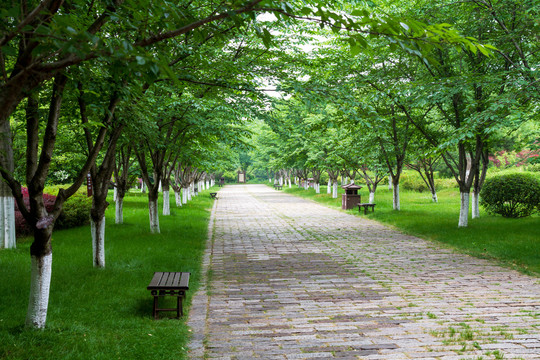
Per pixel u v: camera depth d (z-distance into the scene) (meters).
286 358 4.62
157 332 5.41
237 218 21.95
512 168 37.91
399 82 14.38
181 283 6.31
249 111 10.61
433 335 5.34
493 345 4.94
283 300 7.16
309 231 16.62
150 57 2.70
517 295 7.35
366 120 9.86
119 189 17.02
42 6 2.69
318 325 5.82
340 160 26.41
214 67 8.10
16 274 8.34
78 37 2.50
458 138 11.33
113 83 4.96
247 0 3.17
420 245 12.91
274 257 11.27
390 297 7.30
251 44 10.34
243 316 6.26
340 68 14.91
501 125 10.77
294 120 11.36
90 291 7.16
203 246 13.03
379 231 16.20
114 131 8.65
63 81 4.57
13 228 11.34
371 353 4.74
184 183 30.91
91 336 5.14
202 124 12.45
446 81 12.20
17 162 11.97
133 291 7.30
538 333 5.36
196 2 7.17
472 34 13.35
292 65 10.09
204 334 5.46
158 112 11.24
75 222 15.88
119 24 4.81
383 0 13.90
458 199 30.17
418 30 2.97
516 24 12.89
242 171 90.19
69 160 17.11
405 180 40.31
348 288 7.97
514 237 12.63
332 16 3.01
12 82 2.68
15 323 5.57
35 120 5.29
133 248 11.30
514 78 11.31
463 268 9.66
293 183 71.94
